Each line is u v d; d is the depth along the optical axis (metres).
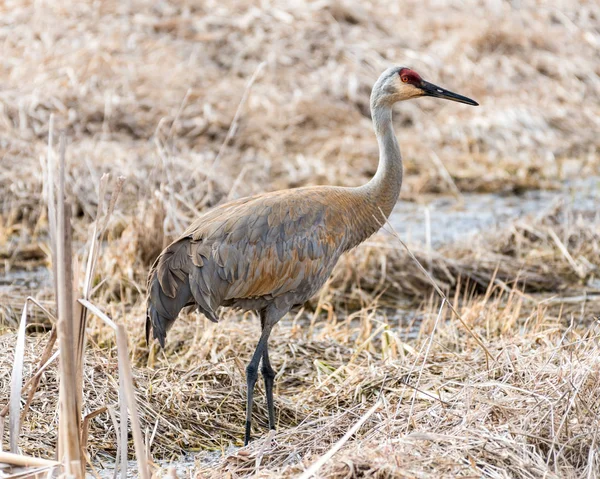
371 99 9.99
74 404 6.21
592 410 7.54
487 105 21.41
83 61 19.89
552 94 22.36
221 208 9.10
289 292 9.06
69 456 6.16
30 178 15.84
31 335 10.42
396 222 16.22
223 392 9.45
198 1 22.47
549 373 8.17
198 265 8.57
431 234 15.52
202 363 9.84
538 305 11.22
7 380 8.84
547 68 23.25
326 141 19.19
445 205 17.25
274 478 6.82
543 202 17.42
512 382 8.21
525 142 20.41
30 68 19.73
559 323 11.35
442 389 8.77
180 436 8.65
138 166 16.42
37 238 14.77
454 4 25.19
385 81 9.91
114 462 8.15
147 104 18.98
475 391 7.93
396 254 13.86
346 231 9.36
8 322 11.35
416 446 7.00
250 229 8.74
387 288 13.34
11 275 13.46
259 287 8.84
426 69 21.92
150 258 13.17
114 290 12.55
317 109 19.98
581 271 13.87
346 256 13.47
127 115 18.61
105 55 20.05
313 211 9.05
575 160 19.92
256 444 7.93
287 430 8.21
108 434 8.45
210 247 8.62
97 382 9.04
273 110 19.72
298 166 18.05
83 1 21.80
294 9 22.69
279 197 9.04
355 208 9.52
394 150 9.84
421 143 19.92
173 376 9.58
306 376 10.12
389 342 10.38
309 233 8.98
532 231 15.11
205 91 19.80
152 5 21.98
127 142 17.92
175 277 8.60
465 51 22.94
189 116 19.00
